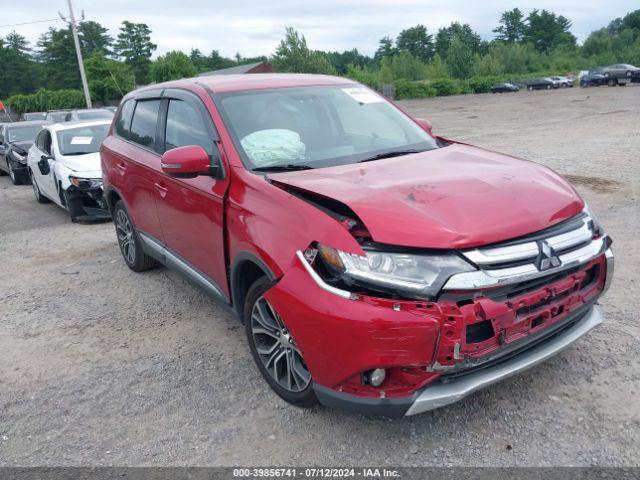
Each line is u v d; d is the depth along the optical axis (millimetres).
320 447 3008
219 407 3443
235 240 3439
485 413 3156
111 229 8289
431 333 2549
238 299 3662
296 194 3156
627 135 14406
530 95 48031
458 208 2809
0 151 14516
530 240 2758
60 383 3865
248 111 4012
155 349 4254
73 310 5152
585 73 57250
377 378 2697
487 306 2602
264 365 3480
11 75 100250
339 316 2670
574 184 8609
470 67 92750
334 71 48688
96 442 3197
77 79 93438
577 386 3330
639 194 7719
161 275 5918
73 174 8383
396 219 2727
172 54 52281
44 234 8312
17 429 3377
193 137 4148
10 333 4742
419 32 141750
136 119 5359
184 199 4117
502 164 3527
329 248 2775
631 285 4691
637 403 3145
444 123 23891
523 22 135750
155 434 3230
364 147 4016
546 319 2861
